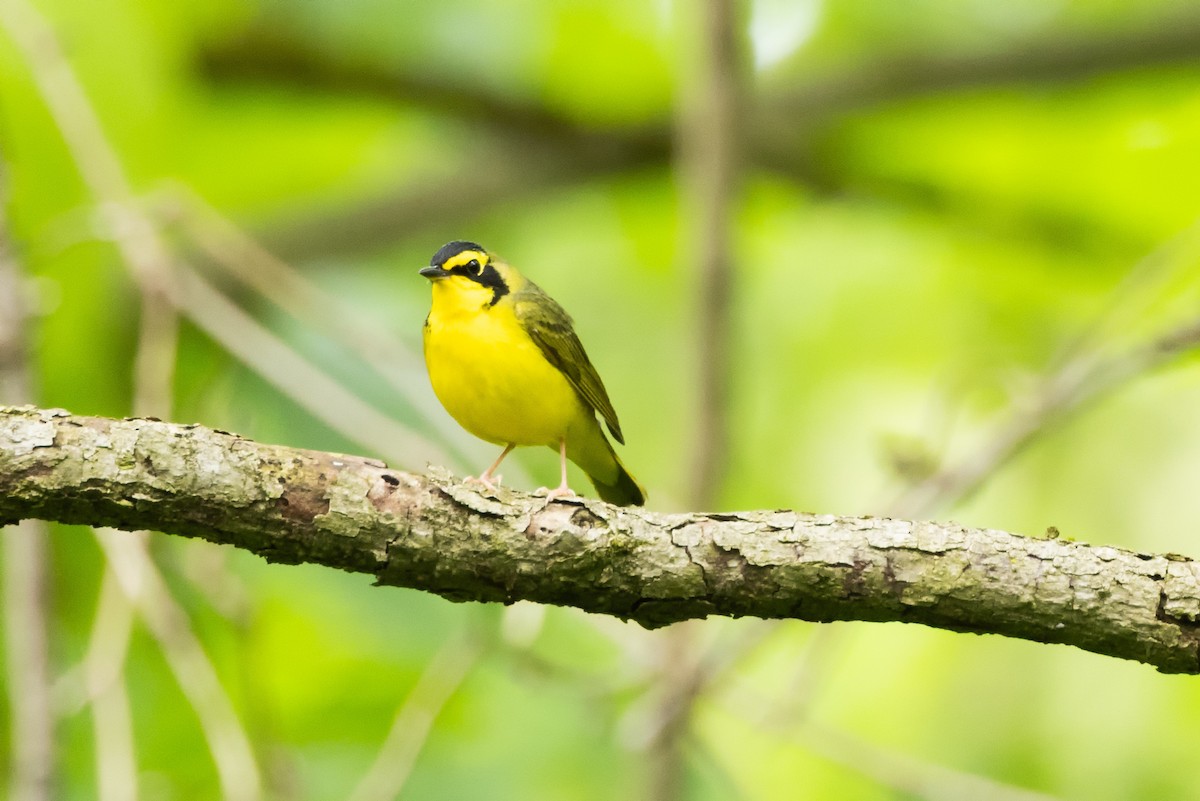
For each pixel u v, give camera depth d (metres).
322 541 6.77
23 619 9.80
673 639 10.79
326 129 17.53
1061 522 16.91
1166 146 17.86
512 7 16.91
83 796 11.69
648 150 18.20
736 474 14.84
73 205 13.26
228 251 11.19
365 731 12.76
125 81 13.45
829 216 19.42
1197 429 16.95
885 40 18.02
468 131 18.12
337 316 10.89
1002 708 15.45
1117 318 11.91
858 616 6.93
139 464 6.53
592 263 19.42
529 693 12.98
